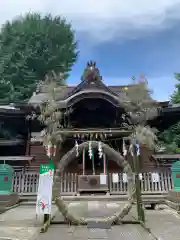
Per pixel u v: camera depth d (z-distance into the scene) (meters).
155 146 16.23
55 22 38.66
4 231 6.77
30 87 31.14
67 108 15.94
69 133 11.35
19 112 18.12
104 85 16.73
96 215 8.66
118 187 13.50
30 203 11.98
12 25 36.88
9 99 29.92
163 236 6.19
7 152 20.22
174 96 25.45
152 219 8.42
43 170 7.47
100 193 13.62
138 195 7.95
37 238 6.13
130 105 12.66
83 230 6.84
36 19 37.88
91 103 16.75
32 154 17.00
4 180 11.43
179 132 19.09
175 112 18.08
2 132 19.81
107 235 6.30
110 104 16.62
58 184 7.74
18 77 32.09
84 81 16.78
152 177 12.91
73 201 12.25
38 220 8.26
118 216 7.55
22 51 33.22
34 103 16.62
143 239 5.95
